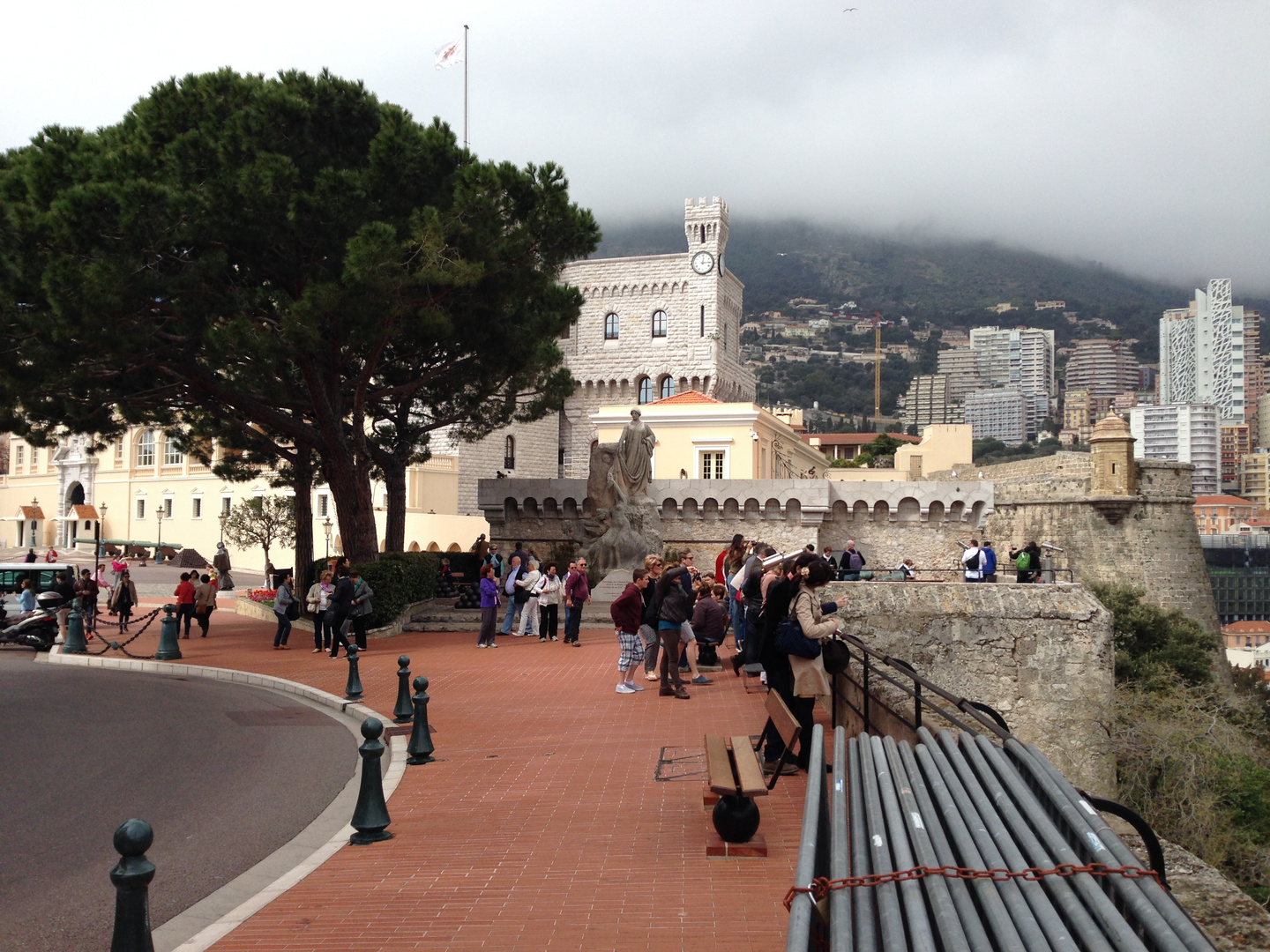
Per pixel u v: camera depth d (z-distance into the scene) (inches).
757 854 302.2
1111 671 706.8
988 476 2664.9
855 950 132.2
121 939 187.0
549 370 1307.8
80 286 764.6
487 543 1515.7
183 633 1154.7
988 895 144.5
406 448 1327.5
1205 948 123.7
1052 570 1290.6
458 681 715.4
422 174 988.6
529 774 425.1
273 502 2075.5
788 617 393.4
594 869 293.3
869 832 177.5
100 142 968.9
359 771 448.8
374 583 1033.5
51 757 486.0
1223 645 2058.3
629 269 3304.6
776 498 1678.2
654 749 466.3
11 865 319.3
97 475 2915.8
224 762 472.7
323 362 1067.9
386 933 247.9
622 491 1354.6
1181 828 675.4
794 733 340.5
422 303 974.4
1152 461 2046.0
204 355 871.7
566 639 930.1
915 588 722.8
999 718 280.7
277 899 273.4
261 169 856.3
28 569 1215.6
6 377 839.1
